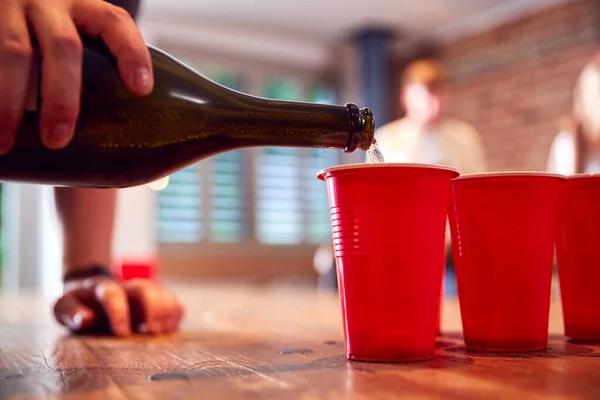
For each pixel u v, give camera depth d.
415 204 0.37
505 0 2.98
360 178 0.37
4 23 0.29
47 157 0.37
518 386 0.29
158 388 0.30
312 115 0.39
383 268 0.37
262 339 0.53
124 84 0.34
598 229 0.46
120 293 0.60
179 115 0.40
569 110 2.83
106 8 0.33
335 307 1.02
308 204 3.46
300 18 3.11
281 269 3.35
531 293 0.41
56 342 0.54
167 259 3.07
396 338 0.37
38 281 2.61
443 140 2.39
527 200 0.41
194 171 3.16
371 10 3.04
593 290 0.47
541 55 2.95
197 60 3.21
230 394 0.28
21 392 0.30
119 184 0.41
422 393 0.28
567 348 0.43
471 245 0.42
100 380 0.33
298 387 0.30
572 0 2.84
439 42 3.38
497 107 3.12
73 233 0.67
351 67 3.48
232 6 2.96
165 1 2.88
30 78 0.32
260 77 3.37
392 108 3.54
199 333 0.60
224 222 3.23
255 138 0.39
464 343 0.44
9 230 2.64
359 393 0.28
